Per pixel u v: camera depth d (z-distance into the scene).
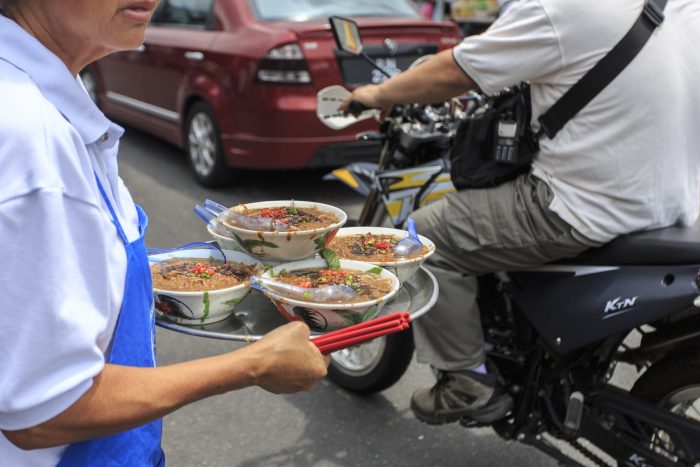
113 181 1.07
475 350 2.24
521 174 2.08
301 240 1.39
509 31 1.92
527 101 2.02
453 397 2.28
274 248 1.40
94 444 1.04
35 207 0.85
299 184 5.53
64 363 0.89
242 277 1.41
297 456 2.60
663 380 2.04
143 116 6.31
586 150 1.90
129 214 1.15
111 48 1.02
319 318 1.27
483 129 2.08
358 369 2.93
